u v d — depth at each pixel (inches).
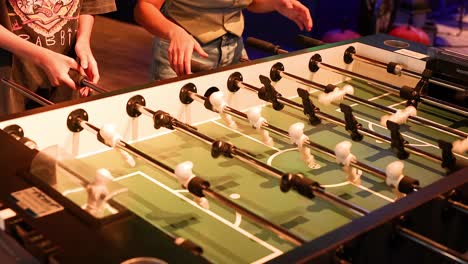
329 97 80.7
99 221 45.3
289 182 54.0
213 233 55.4
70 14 96.6
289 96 89.1
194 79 75.9
